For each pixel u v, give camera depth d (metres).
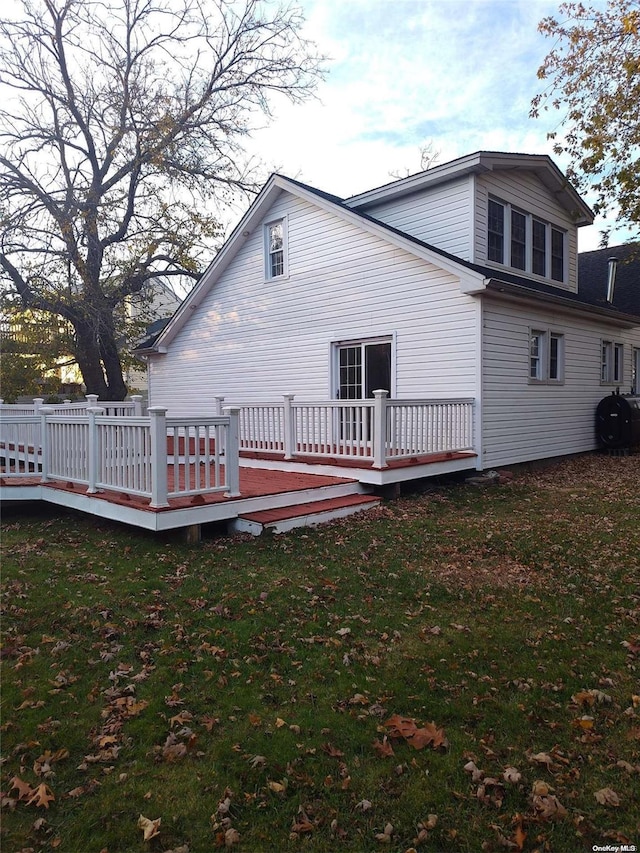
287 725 2.83
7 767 2.55
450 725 2.83
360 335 11.24
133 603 4.38
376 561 5.41
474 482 9.46
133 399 13.01
